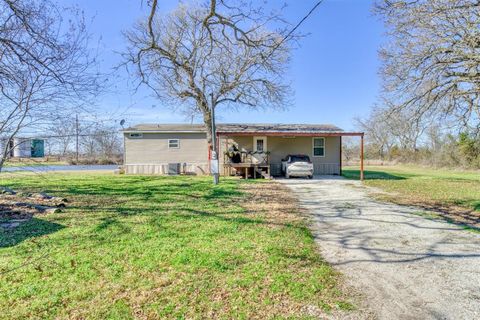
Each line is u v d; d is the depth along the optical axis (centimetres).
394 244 511
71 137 608
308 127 2127
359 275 381
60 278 358
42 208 739
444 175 2188
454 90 1267
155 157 2014
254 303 306
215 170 1377
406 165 3731
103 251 446
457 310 299
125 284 344
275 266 400
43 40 522
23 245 471
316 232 587
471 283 361
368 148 4903
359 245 505
